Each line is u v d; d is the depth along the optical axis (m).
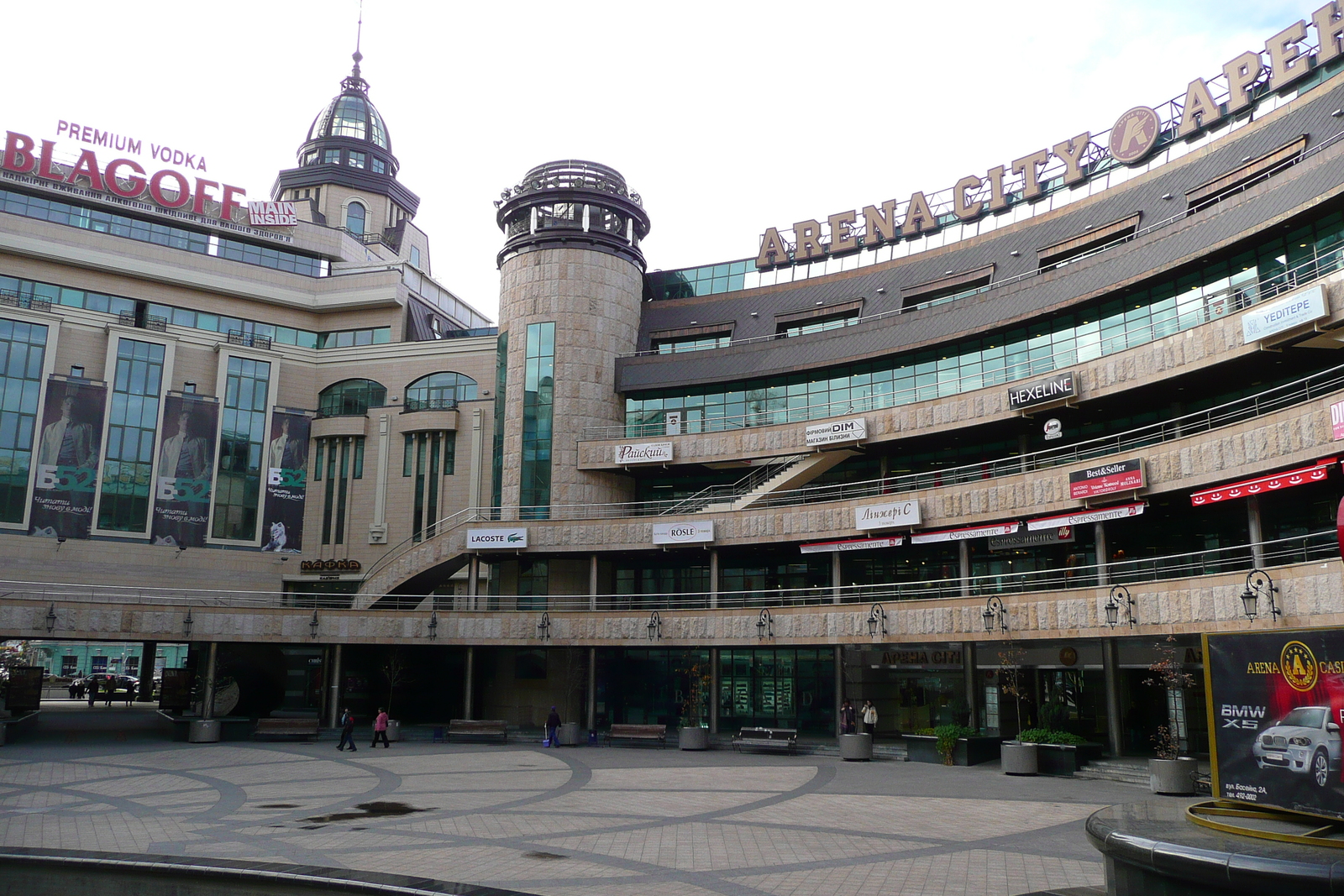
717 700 43.31
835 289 53.78
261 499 57.53
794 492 47.19
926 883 14.08
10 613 38.84
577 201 53.97
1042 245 46.81
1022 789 25.53
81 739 38.31
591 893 13.41
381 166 85.38
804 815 20.67
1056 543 40.66
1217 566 37.22
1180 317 38.62
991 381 44.50
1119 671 34.31
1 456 52.31
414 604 51.06
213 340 58.91
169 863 14.58
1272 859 10.08
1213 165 41.16
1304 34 39.28
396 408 58.62
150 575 54.34
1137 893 11.59
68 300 56.72
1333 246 33.31
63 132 57.94
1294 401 34.50
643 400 53.25
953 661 41.72
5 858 15.14
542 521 47.78
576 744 39.50
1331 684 11.48
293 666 51.81
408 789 24.94
